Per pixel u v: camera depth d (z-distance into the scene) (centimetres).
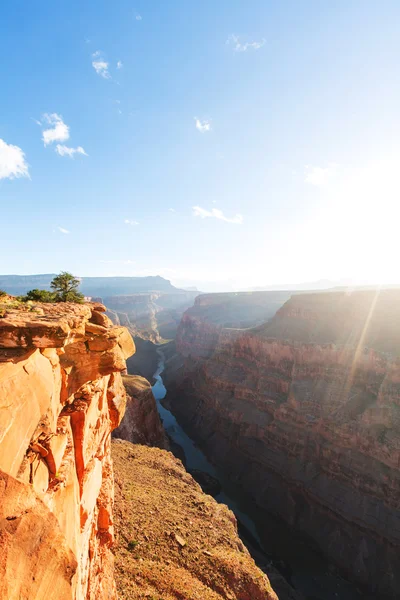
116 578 2277
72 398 1358
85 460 1386
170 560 2652
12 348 895
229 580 2622
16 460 809
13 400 817
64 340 987
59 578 677
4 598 562
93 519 1711
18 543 627
